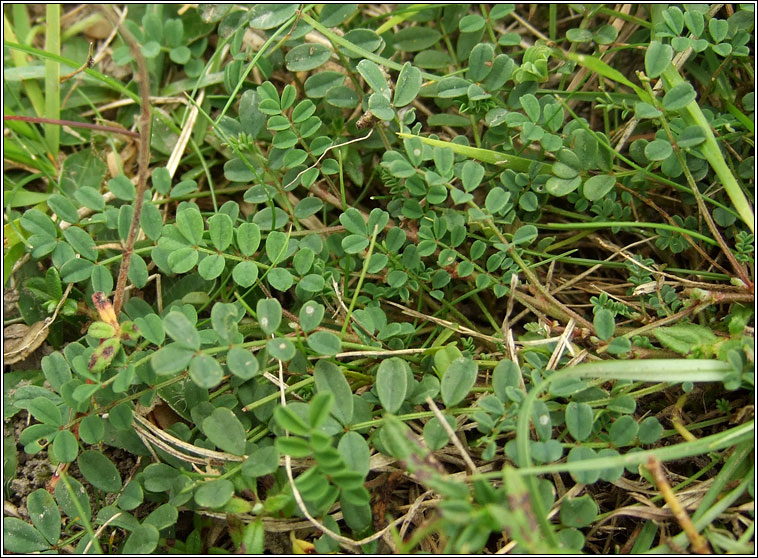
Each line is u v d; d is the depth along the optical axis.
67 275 0.24
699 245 0.25
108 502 0.24
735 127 0.26
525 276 0.26
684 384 0.22
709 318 0.24
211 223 0.23
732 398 0.24
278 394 0.23
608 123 0.26
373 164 0.28
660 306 0.24
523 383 0.22
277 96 0.24
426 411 0.23
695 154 0.23
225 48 0.30
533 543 0.18
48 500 0.22
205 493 0.21
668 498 0.20
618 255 0.27
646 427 0.21
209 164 0.28
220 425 0.22
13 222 0.27
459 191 0.22
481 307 0.26
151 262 0.27
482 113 0.25
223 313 0.21
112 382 0.22
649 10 0.28
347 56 0.26
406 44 0.28
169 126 0.29
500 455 0.23
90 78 0.30
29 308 0.26
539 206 0.26
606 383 0.24
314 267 0.24
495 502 0.19
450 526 0.20
